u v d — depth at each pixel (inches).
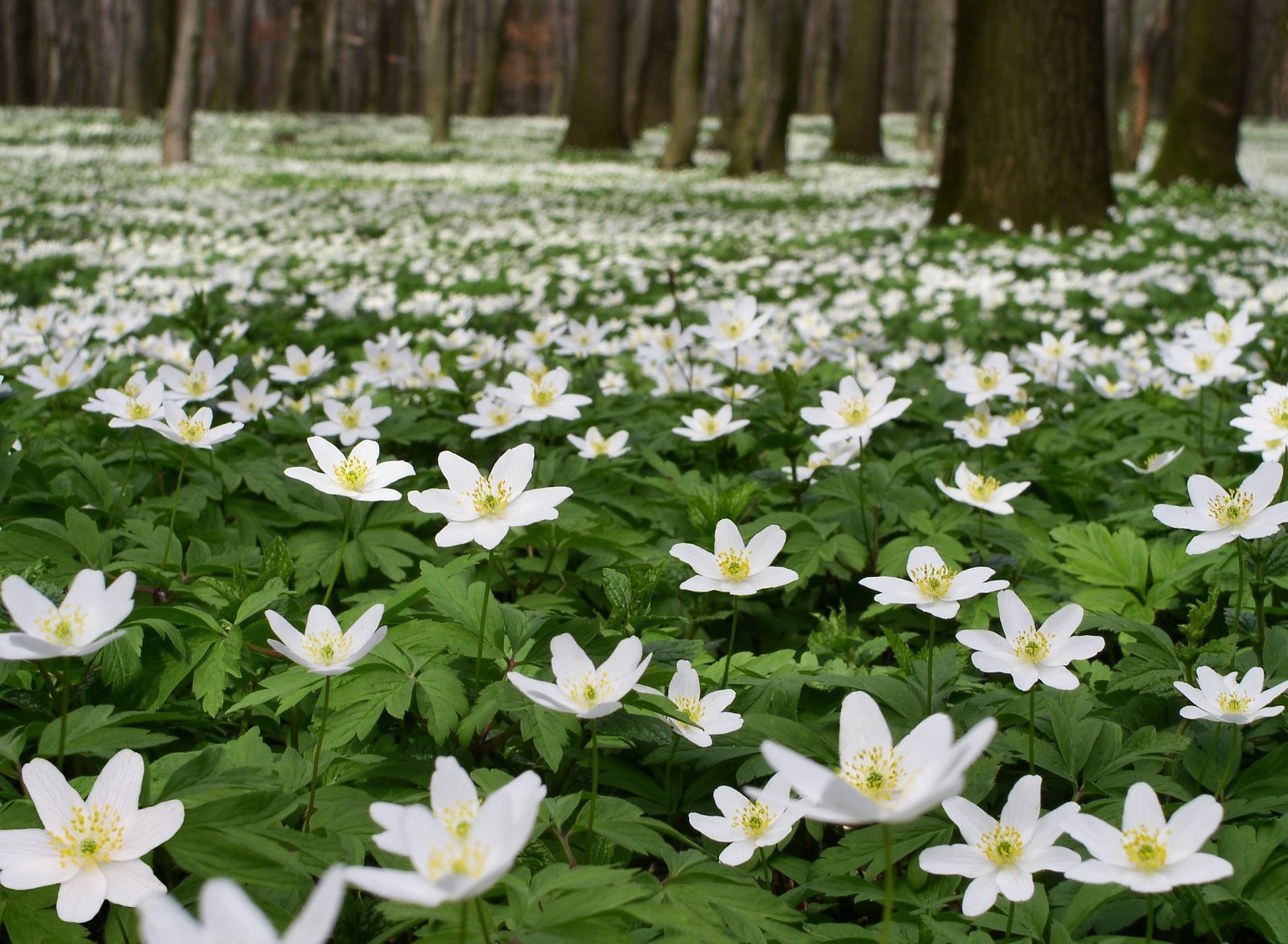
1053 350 220.5
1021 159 593.3
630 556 151.6
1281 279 430.0
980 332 348.8
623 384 231.3
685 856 87.7
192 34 1068.5
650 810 104.2
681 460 208.4
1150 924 81.4
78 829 74.5
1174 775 103.5
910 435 221.0
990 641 95.4
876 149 1487.5
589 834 88.0
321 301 350.0
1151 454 198.4
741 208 824.3
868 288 446.3
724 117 1562.5
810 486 175.3
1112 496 191.8
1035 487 186.2
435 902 54.1
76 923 79.7
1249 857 88.4
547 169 1193.4
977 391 171.5
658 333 225.5
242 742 96.1
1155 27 1223.5
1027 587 151.6
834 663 124.8
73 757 101.9
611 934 71.3
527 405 148.6
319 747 88.5
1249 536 104.0
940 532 159.2
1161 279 419.2
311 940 45.4
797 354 273.7
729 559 104.2
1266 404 127.2
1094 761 101.0
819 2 2389.3
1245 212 804.0
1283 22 661.3
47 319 249.0
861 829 96.7
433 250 565.0
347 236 600.1
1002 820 79.5
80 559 124.3
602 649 104.3
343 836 86.5
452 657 108.0
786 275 471.2
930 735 70.3
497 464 100.2
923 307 390.0
